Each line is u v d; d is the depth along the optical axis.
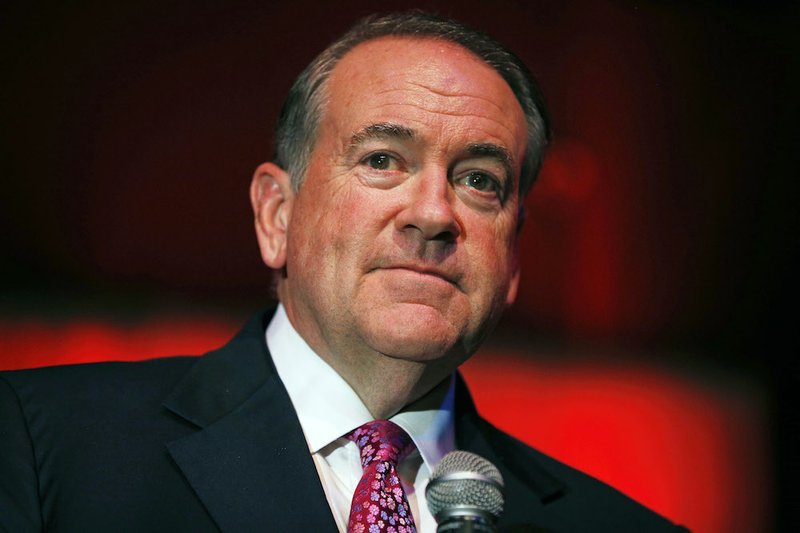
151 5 8.05
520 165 5.50
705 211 9.70
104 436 4.90
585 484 6.04
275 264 5.64
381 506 4.76
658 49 9.59
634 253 9.59
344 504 5.00
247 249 8.20
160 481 4.77
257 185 5.79
